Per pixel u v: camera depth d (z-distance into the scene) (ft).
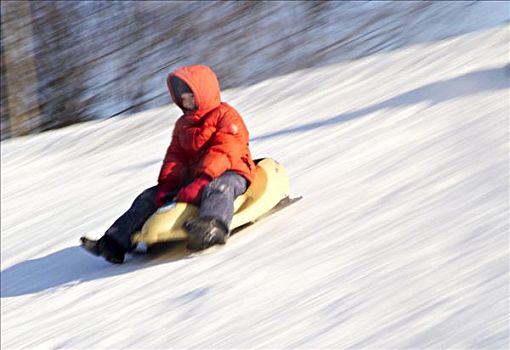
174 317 36.91
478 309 28.14
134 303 40.75
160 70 176.76
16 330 42.39
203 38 177.88
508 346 25.29
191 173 49.42
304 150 64.69
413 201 43.65
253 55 164.96
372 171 52.70
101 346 36.04
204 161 47.62
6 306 47.75
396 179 49.14
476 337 26.43
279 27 168.86
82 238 48.60
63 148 99.60
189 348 32.73
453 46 85.46
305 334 30.63
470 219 37.70
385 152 56.65
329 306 32.50
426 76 76.28
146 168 78.38
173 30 183.21
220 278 40.40
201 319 35.53
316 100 83.25
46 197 78.74
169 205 47.91
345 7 164.25
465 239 35.29
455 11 133.08
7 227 72.02
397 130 61.26
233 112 49.24
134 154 86.99
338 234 41.98
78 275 49.78
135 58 181.37
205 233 45.03
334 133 67.10
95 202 70.85
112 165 84.17
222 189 46.68
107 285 45.42
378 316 30.19
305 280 36.50
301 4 170.50
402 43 132.57
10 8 191.42
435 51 86.22
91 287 46.06
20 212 76.13
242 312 34.94
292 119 78.13
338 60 143.43
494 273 30.60
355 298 32.50
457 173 46.29
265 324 32.65
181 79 48.44
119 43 186.39
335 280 35.35
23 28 190.19
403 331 28.35
